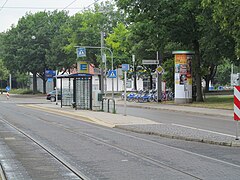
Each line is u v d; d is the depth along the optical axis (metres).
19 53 87.62
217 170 10.51
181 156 12.77
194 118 27.94
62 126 23.39
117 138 17.62
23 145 15.69
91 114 30.27
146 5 43.09
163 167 11.01
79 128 22.17
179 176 9.81
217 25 36.69
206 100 46.31
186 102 42.97
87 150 14.24
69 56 80.00
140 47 58.34
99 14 74.94
